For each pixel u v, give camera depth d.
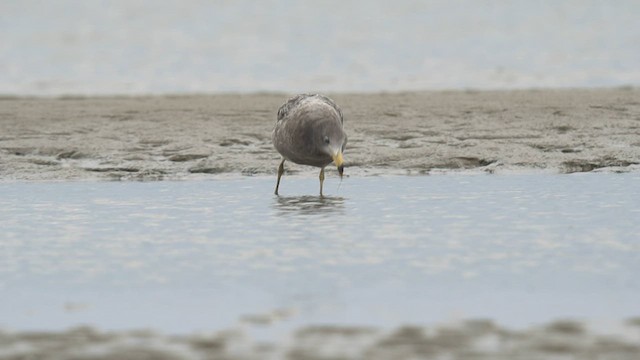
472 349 7.59
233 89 31.17
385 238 11.63
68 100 27.19
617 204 13.55
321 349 7.65
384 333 8.05
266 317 8.58
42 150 18.78
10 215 13.27
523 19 50.19
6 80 33.31
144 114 23.50
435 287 9.49
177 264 10.52
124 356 7.57
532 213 12.99
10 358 7.54
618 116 21.92
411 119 22.02
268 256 10.83
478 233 11.82
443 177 16.16
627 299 8.98
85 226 12.52
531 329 8.12
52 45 42.91
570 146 18.52
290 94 28.80
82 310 8.88
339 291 9.40
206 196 14.70
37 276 10.09
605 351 7.48
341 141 14.11
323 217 12.95
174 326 8.35
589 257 10.57
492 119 21.86
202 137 19.98
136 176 16.61
